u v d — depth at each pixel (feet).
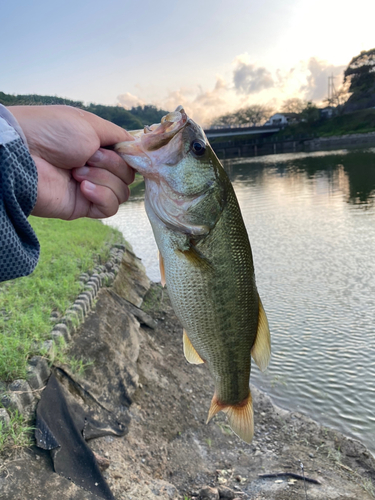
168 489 1.88
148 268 6.58
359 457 2.48
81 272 3.46
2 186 0.68
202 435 2.53
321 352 3.67
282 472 2.27
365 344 3.74
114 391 2.32
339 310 4.51
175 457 2.21
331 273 5.76
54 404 1.80
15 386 1.71
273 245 7.51
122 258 4.86
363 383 3.18
